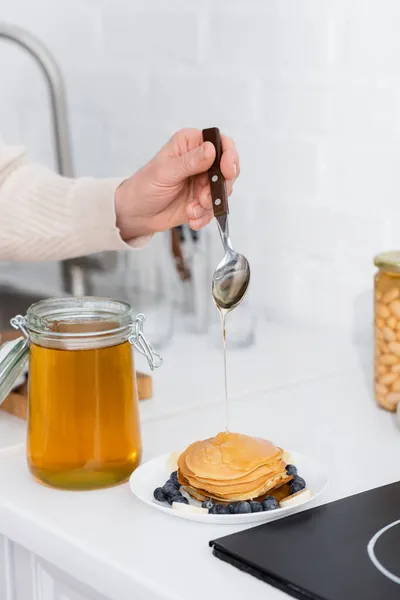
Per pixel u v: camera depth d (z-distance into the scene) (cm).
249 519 96
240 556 87
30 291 207
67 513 101
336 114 167
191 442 123
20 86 235
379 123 160
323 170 171
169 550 92
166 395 143
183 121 197
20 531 103
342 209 170
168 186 131
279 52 174
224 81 186
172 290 186
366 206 165
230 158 118
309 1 167
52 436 106
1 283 215
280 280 185
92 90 219
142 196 135
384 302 130
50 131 229
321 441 122
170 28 195
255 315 178
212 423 130
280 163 179
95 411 106
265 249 186
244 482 99
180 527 97
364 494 101
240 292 118
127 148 212
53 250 148
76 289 200
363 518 95
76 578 98
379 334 132
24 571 108
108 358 106
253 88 181
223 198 118
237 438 103
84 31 217
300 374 153
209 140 120
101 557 91
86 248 147
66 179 148
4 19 234
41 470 108
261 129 181
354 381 149
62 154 191
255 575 85
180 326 188
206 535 95
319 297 178
